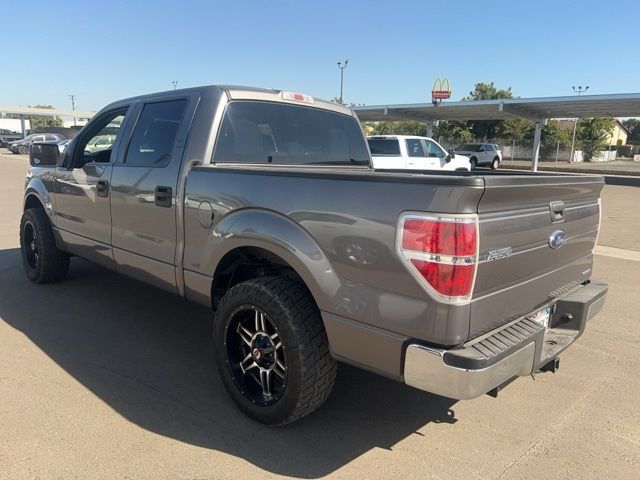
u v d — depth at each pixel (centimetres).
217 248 327
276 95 408
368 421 323
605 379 386
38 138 3816
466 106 2916
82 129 489
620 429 319
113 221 425
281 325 284
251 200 305
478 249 232
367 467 277
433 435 309
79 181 464
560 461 286
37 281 565
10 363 382
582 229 329
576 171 3522
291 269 318
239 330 317
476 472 275
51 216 528
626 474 276
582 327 317
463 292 231
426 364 238
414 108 3088
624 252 841
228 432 304
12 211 1118
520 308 276
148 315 490
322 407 338
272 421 303
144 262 397
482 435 310
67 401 331
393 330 248
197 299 357
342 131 468
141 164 397
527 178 251
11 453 276
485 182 226
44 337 431
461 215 227
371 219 250
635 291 608
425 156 1627
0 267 643
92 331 448
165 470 267
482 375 232
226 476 265
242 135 379
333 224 265
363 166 481
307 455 285
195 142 357
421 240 233
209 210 331
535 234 273
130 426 306
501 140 5003
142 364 389
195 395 346
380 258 247
